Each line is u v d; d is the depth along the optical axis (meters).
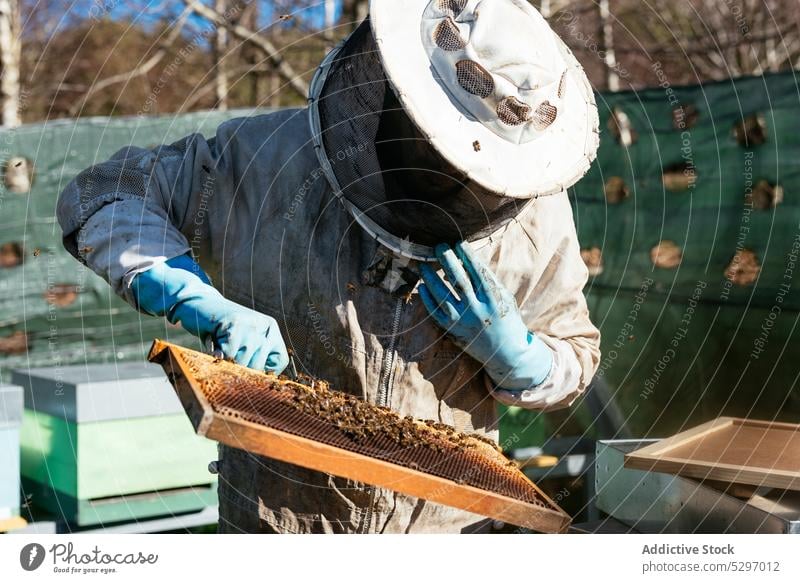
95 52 5.27
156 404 2.41
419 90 1.29
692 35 5.46
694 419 3.08
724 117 3.04
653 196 3.28
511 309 1.58
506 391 1.67
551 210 1.69
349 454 1.13
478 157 1.29
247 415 1.12
